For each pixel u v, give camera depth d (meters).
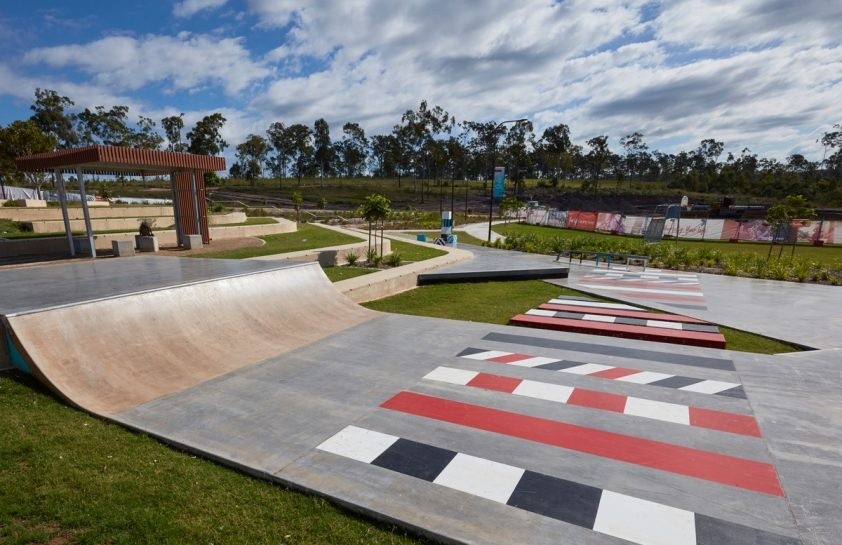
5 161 34.25
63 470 3.84
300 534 3.24
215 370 6.43
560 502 3.57
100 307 6.40
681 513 3.44
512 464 4.11
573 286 14.30
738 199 88.19
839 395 5.63
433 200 83.88
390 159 100.38
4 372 5.50
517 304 11.91
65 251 15.72
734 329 9.24
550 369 6.57
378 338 8.12
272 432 4.67
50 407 4.93
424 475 3.93
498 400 5.49
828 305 11.56
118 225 22.75
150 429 4.68
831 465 4.09
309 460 4.15
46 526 3.19
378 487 3.76
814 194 82.88
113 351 6.06
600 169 113.69
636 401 5.46
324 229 26.75
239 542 3.13
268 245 18.27
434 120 94.62
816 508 3.50
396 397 5.57
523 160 100.38
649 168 127.38
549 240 26.22
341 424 4.87
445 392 5.73
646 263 19.59
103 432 4.56
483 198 86.81
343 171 119.38
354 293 11.52
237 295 8.47
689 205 76.19
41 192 44.22
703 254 20.19
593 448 4.39
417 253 19.73
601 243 24.00
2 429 4.39
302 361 6.86
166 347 6.59
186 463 4.11
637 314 10.03
